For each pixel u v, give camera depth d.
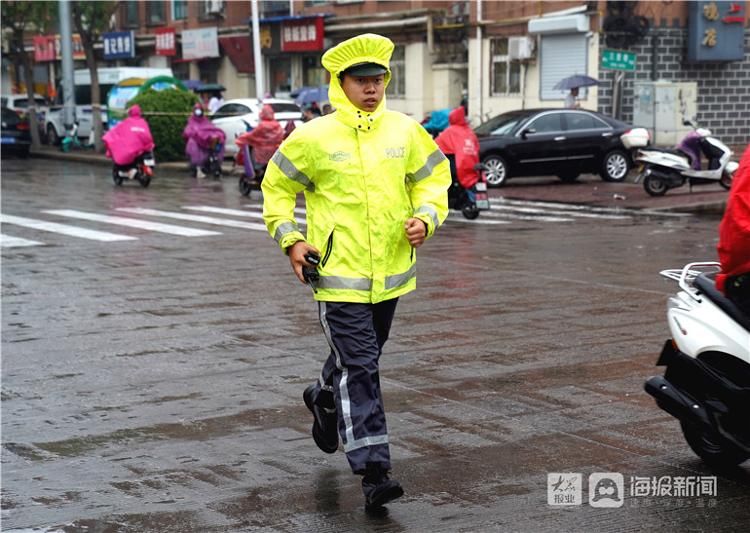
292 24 38.28
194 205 19.80
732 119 31.03
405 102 34.75
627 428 6.11
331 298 4.93
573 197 21.36
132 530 4.67
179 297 10.41
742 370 5.02
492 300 10.13
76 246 14.11
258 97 29.44
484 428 6.11
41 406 6.68
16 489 5.20
